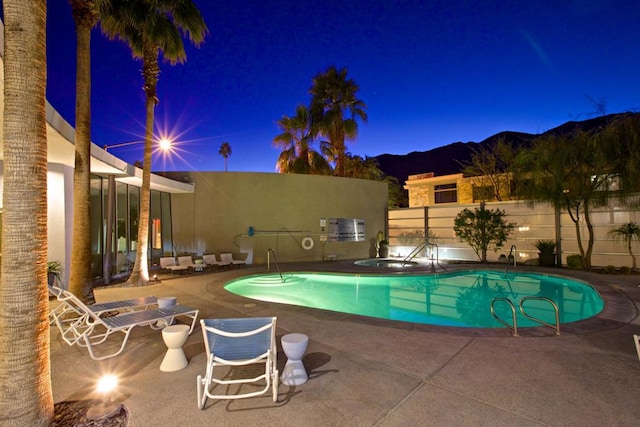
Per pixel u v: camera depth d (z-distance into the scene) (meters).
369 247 16.83
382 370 3.64
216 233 13.77
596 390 3.16
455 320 7.09
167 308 5.05
